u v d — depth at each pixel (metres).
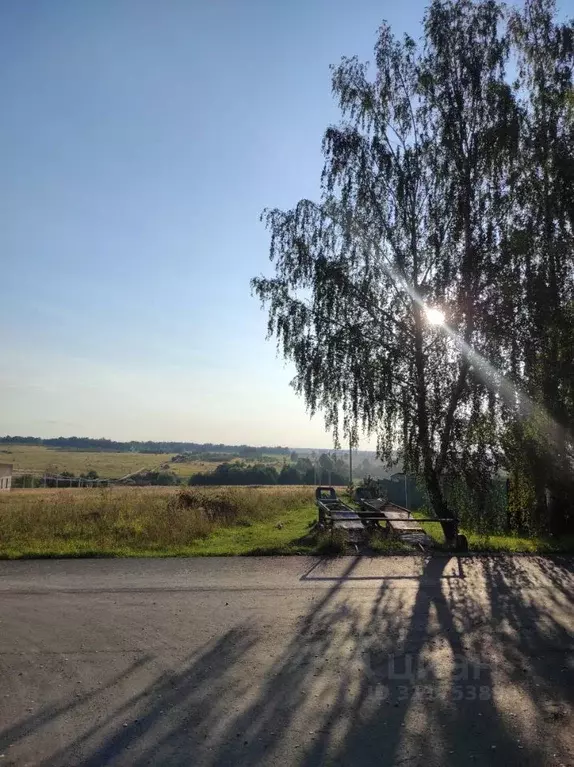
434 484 15.38
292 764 4.04
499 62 15.85
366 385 15.37
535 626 7.17
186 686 5.33
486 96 15.44
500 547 12.95
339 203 16.66
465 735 4.43
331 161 16.53
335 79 16.89
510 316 14.40
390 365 15.30
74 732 4.48
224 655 6.10
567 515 15.98
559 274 15.68
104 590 8.90
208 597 8.48
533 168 16.06
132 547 12.49
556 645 6.46
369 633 6.84
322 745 4.29
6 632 6.86
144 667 5.77
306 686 5.32
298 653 6.17
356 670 5.71
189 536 13.69
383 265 16.16
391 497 23.08
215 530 15.19
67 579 9.65
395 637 6.70
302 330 16.59
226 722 4.64
